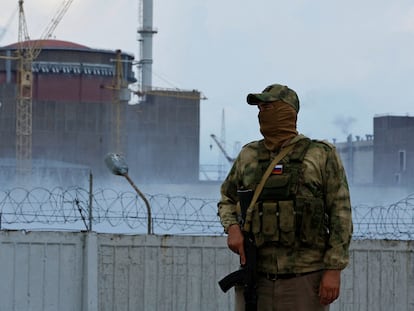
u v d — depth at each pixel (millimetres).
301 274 12430
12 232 21047
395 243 22719
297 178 12430
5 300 20938
